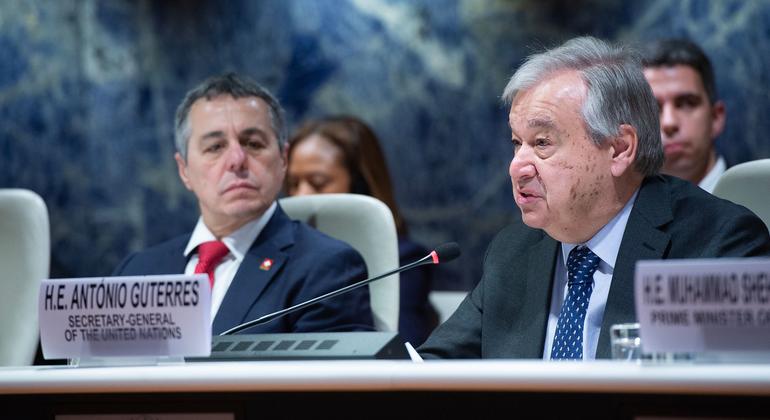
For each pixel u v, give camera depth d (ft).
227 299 28.12
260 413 16.22
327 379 14.57
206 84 30.35
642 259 21.39
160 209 59.82
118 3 60.08
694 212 21.88
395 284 29.86
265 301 27.91
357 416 15.84
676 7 52.80
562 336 22.08
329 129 38.32
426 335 34.71
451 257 22.30
